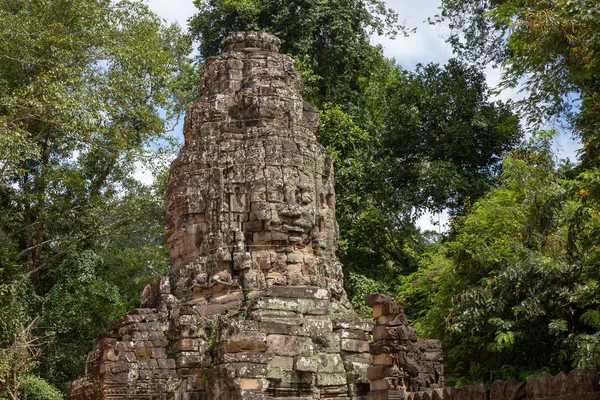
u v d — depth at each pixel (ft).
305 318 67.56
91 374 71.05
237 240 72.49
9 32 99.55
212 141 76.43
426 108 130.72
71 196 122.93
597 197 62.49
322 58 129.08
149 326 69.26
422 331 99.96
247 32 81.56
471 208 108.37
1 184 104.53
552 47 62.34
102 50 109.09
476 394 49.98
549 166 85.20
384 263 123.95
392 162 131.03
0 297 106.73
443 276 97.40
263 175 73.67
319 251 74.84
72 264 116.78
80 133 98.58
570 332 81.35
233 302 70.13
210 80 81.25
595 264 71.97
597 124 61.21
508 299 83.66
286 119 77.61
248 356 59.82
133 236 157.69
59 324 114.42
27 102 94.27
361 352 68.64
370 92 138.21
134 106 116.47
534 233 78.43
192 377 65.77
